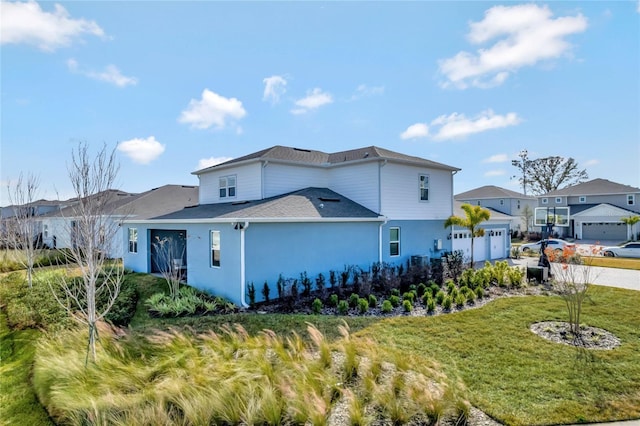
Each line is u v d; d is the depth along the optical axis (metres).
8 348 7.70
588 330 7.78
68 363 5.68
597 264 19.16
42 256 18.16
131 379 5.13
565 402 4.82
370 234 14.52
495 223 22.84
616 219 34.44
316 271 12.56
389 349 6.32
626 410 4.63
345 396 4.55
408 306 9.50
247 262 10.66
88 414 4.36
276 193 15.56
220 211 13.88
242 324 8.23
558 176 49.88
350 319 8.63
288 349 6.30
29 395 5.36
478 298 10.94
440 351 6.62
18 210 15.02
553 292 11.92
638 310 9.48
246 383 4.77
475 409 4.62
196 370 5.18
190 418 4.14
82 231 6.42
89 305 6.07
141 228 16.83
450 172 18.48
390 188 15.41
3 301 11.59
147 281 14.10
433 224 17.53
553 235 37.84
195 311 10.00
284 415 4.29
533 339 7.24
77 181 6.45
